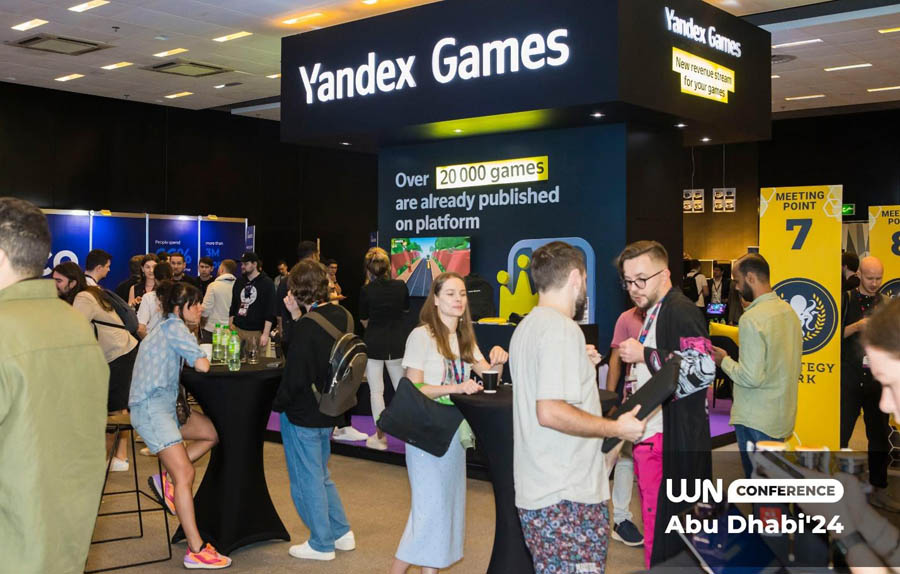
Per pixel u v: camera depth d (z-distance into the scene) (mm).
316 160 17688
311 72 7887
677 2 6582
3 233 1828
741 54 7488
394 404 3277
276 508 5301
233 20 9461
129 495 5609
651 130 7242
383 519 5055
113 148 14656
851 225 15312
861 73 11820
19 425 1743
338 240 18156
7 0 8688
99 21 9516
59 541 1806
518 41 6477
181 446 4145
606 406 3330
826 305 5770
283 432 4289
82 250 13352
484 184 7812
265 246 16906
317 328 4090
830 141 16031
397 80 7238
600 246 7102
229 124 16266
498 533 3293
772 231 5926
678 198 7609
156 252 14242
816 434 5840
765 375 3771
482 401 3170
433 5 6980
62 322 1900
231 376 4324
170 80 12898
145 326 6691
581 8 6129
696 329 3117
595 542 2445
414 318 8188
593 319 7148
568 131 7273
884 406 1243
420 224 8305
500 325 6617
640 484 3477
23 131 13555
